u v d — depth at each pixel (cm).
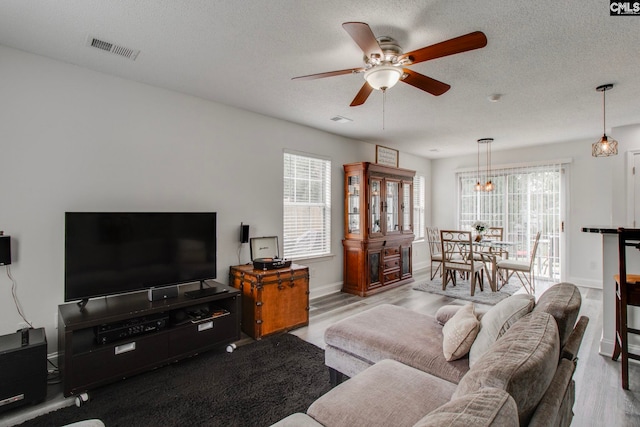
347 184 500
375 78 206
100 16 194
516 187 600
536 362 102
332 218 488
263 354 280
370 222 482
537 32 208
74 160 260
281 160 414
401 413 133
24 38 220
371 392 148
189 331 263
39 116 244
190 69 266
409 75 213
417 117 399
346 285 494
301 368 255
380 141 543
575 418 196
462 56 240
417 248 694
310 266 455
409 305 425
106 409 203
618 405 209
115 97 279
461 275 580
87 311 236
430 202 730
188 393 220
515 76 277
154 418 194
